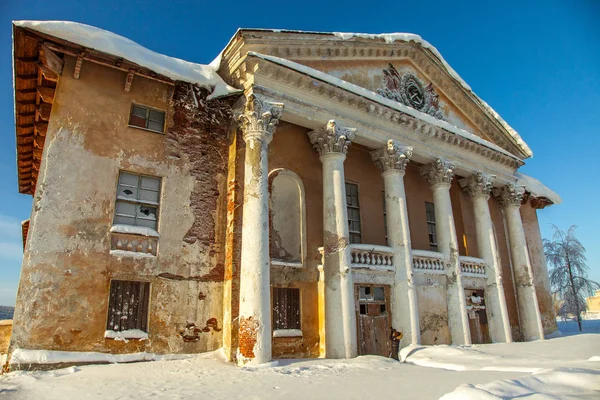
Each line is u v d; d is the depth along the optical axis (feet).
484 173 67.05
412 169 65.16
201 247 42.11
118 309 36.65
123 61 40.75
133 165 40.57
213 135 46.21
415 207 63.26
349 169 56.90
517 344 52.90
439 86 67.00
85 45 38.32
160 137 42.88
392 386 26.25
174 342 38.17
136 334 36.65
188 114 45.27
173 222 41.24
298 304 46.21
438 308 54.29
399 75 61.16
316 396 23.32
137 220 40.09
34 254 33.91
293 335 44.19
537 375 23.85
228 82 48.01
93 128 39.34
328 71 53.06
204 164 44.75
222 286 42.22
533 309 67.31
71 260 35.32
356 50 55.26
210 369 33.19
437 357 41.04
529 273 69.31
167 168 42.42
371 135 53.36
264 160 43.06
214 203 44.21
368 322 47.96
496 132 72.38
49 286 33.94
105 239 37.35
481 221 64.54
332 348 42.55
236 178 43.88
